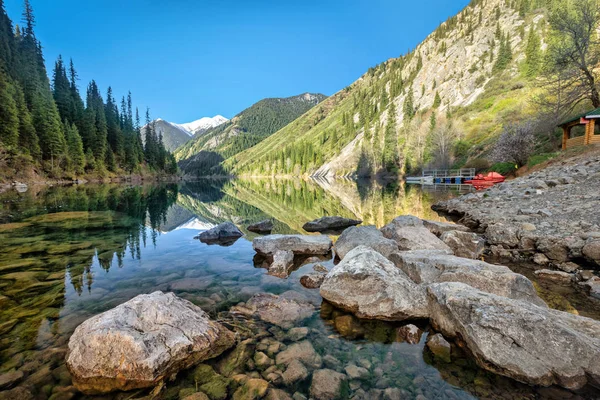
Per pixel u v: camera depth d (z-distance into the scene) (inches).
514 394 135.3
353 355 165.6
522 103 2274.9
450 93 4190.5
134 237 466.3
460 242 356.5
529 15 4495.6
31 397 129.9
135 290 255.1
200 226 594.6
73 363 145.3
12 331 182.4
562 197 511.2
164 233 511.5
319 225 577.9
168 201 1101.7
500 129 2084.2
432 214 702.5
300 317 210.1
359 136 4938.5
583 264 291.1
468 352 165.0
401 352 169.0
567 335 147.5
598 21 1064.8
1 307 216.1
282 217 740.7
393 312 205.2
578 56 1048.8
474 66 4318.4
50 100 2306.8
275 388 138.0
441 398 132.9
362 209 856.3
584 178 577.6
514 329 153.9
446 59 5260.8
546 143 1162.6
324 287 236.8
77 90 3016.7
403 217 422.6
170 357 148.6
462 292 186.1
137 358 140.3
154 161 3924.7
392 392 136.4
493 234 395.9
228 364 154.9
